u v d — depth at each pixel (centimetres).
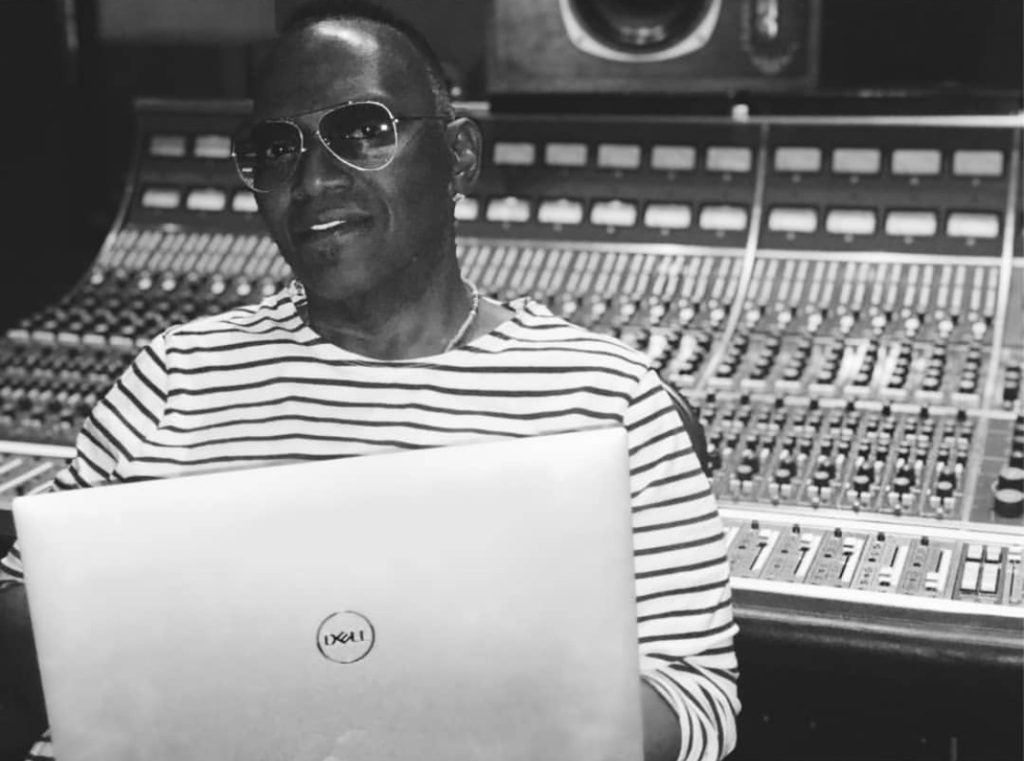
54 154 339
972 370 259
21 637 142
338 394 144
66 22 336
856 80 288
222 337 150
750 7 289
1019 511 214
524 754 113
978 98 293
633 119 315
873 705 211
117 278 328
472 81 317
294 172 138
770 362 270
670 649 139
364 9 145
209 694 110
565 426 141
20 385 280
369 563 108
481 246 316
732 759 259
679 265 303
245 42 332
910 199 295
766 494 226
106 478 153
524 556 109
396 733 112
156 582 108
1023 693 188
